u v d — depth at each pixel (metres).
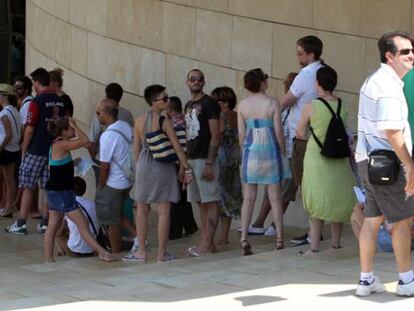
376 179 6.53
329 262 8.77
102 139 10.59
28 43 20.86
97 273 9.36
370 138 6.61
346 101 11.66
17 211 14.41
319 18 11.95
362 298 6.96
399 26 11.09
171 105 11.34
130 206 11.27
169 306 7.00
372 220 6.89
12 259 11.09
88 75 16.61
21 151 13.49
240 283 7.91
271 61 12.62
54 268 9.98
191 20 13.88
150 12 14.76
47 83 12.02
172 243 11.64
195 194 10.30
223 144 10.77
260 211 11.65
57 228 10.46
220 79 13.40
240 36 13.05
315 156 9.09
